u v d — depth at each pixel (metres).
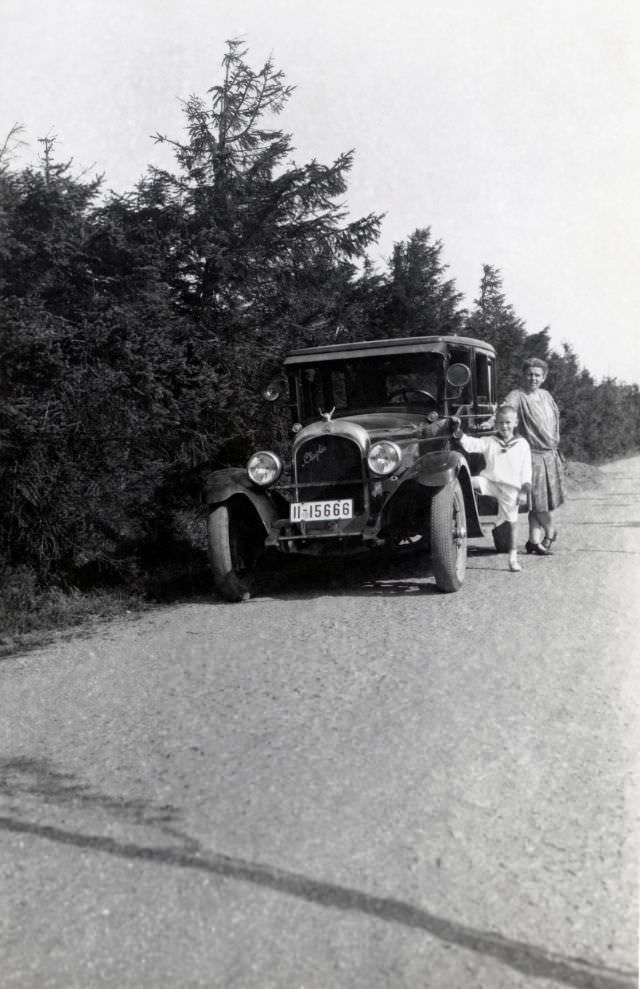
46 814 3.20
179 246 9.95
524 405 8.52
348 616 6.45
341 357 8.42
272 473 7.45
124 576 7.96
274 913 2.46
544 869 2.64
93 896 2.61
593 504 14.30
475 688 4.39
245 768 3.51
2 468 6.89
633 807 3.01
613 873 2.61
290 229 11.00
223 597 7.55
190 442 9.08
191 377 8.77
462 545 7.37
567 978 2.15
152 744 3.88
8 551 7.35
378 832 2.90
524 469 7.87
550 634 5.43
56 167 8.07
